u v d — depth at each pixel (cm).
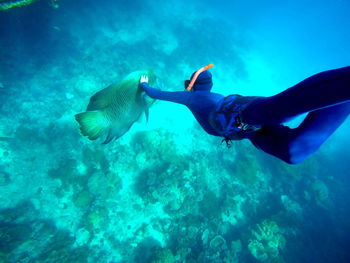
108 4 1781
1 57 1150
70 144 952
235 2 3297
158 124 1200
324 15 5147
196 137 1232
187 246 848
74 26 1507
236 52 2303
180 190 927
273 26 3834
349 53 3772
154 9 2112
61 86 1180
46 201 832
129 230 859
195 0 2683
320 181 1290
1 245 668
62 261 698
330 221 1179
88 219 812
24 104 1045
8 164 864
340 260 1028
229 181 1104
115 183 895
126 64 1391
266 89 2220
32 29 1301
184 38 1925
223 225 946
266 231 949
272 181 1203
